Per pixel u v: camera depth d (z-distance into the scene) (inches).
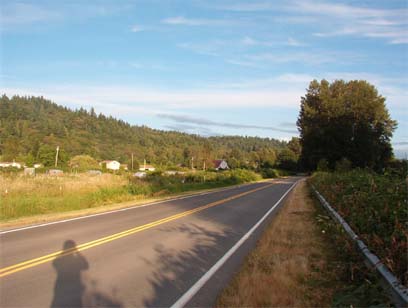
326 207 673.0
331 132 1836.9
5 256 341.1
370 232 343.0
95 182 986.1
